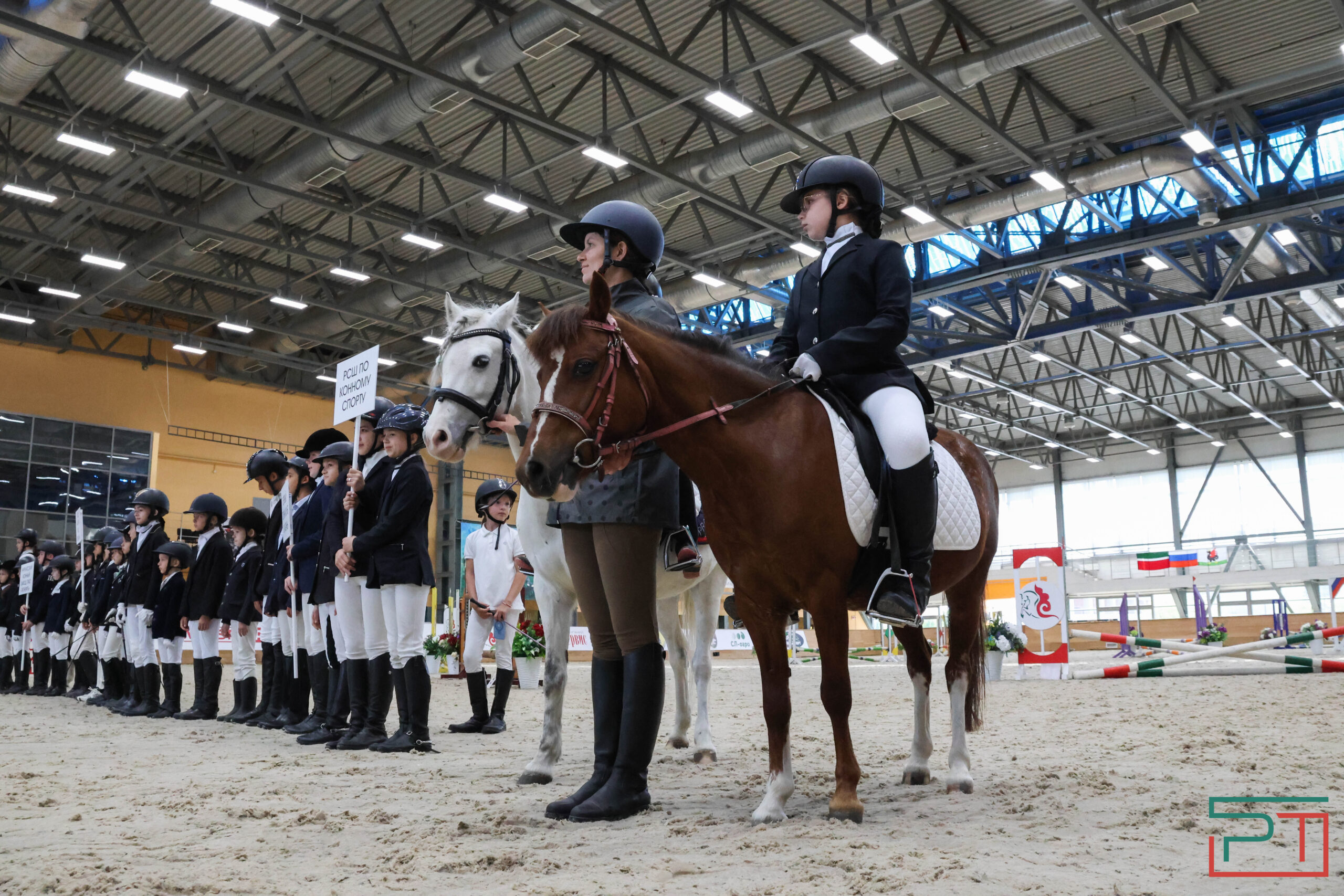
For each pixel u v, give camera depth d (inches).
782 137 616.1
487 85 613.6
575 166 724.0
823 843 109.0
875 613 124.0
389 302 893.8
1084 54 589.3
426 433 157.6
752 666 841.5
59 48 518.0
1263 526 1402.6
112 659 383.9
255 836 119.8
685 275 889.5
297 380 1198.9
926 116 652.7
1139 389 1341.0
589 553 144.6
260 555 313.3
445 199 773.9
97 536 436.8
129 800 147.3
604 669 143.3
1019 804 134.4
